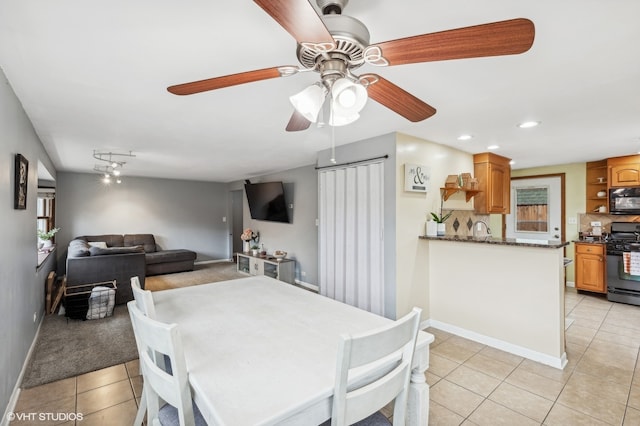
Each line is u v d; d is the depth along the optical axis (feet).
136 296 4.65
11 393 6.62
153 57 5.26
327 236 12.48
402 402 3.63
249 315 5.25
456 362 8.54
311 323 4.89
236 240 26.40
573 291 15.96
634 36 4.58
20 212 7.68
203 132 10.16
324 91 3.98
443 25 4.36
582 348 9.45
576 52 5.07
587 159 15.12
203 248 25.41
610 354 9.04
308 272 17.69
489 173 13.30
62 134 10.27
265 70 3.80
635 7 3.91
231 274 20.75
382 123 9.08
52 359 8.69
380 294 10.44
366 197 10.96
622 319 11.96
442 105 7.55
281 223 19.85
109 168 18.08
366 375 3.42
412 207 10.59
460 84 6.34
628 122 8.84
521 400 6.83
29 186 8.92
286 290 6.92
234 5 3.90
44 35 4.58
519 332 8.98
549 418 6.24
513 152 13.30
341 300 11.82
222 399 2.87
